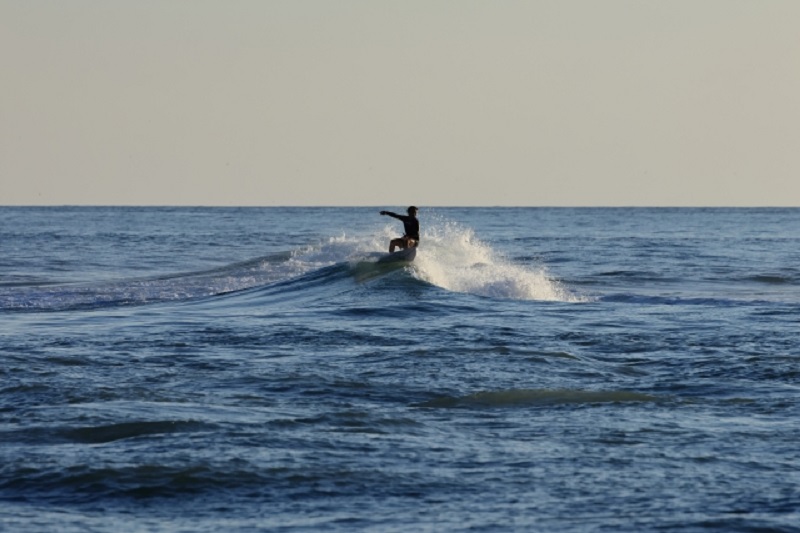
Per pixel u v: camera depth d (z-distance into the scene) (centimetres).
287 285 11719
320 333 7469
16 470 3297
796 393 5069
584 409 4550
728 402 4788
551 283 13725
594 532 2739
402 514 2912
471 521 2842
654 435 3981
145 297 11981
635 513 2914
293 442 3722
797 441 3881
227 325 8138
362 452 3603
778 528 2764
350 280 11469
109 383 5156
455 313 9169
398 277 11312
